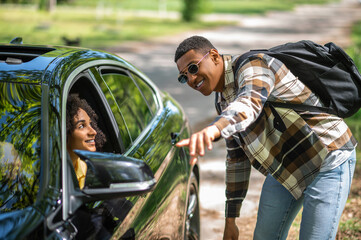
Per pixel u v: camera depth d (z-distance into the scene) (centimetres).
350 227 449
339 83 257
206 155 672
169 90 1130
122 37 2114
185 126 392
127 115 315
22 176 216
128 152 287
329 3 6700
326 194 263
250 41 2212
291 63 253
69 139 268
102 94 291
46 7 3250
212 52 250
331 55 257
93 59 295
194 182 369
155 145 310
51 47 302
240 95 226
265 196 287
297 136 259
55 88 240
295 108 257
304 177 265
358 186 551
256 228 294
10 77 246
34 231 190
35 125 230
